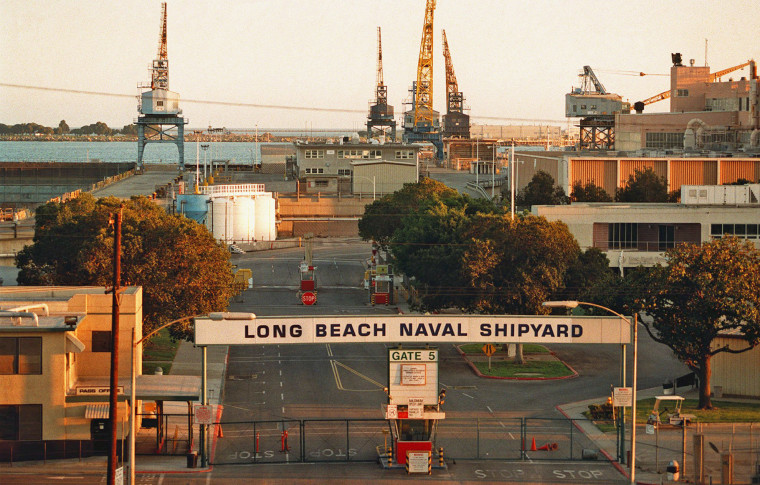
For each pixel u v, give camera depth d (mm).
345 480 75062
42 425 79938
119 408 80375
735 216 157250
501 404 100062
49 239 131250
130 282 109562
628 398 77500
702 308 94000
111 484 66812
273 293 165375
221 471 77188
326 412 96125
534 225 119625
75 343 80812
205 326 79750
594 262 123625
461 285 123188
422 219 147250
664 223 157375
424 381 79375
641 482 74438
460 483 74500
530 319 82438
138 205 155625
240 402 100188
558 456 81938
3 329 78562
